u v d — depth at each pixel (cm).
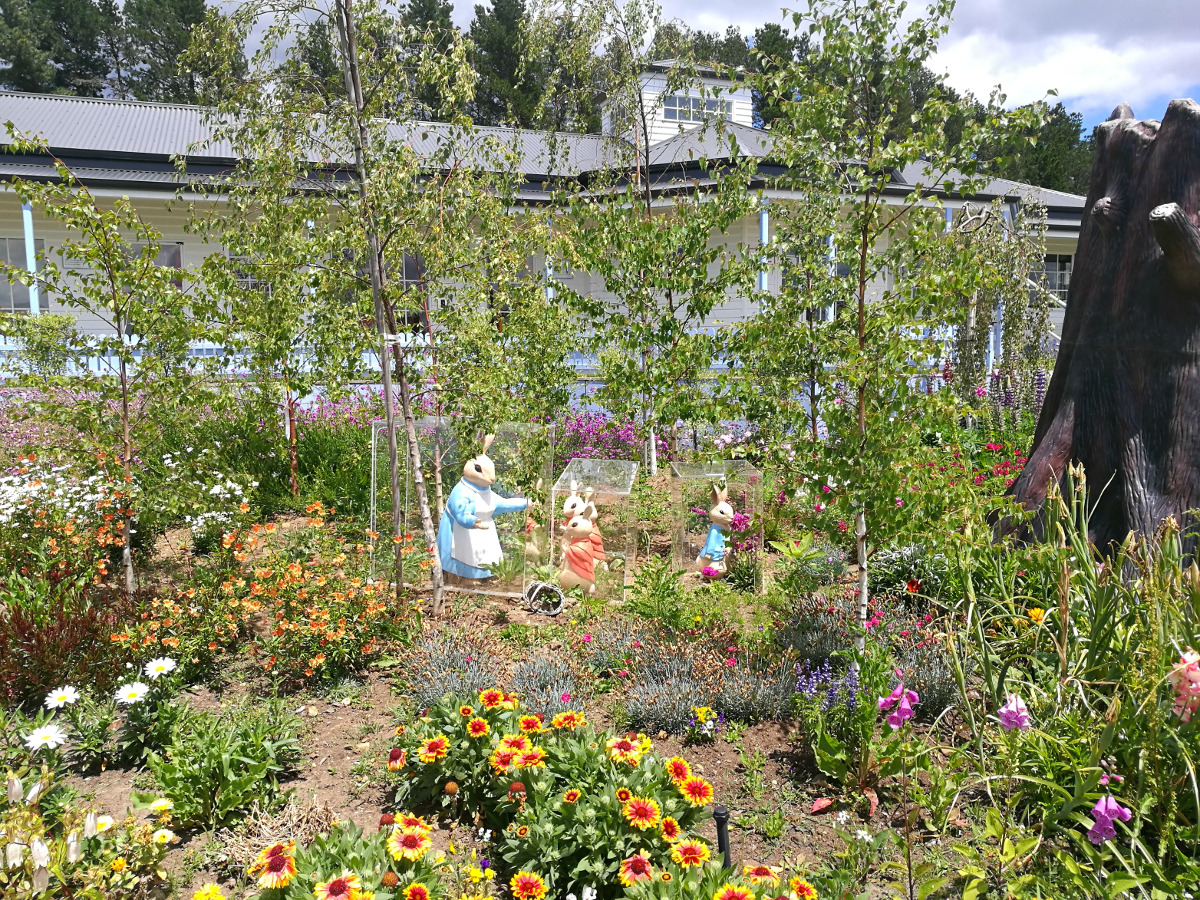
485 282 708
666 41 1009
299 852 291
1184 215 521
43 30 4834
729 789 397
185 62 602
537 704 450
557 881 314
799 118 453
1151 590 357
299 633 514
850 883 301
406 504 750
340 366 719
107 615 514
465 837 361
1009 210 1945
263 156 607
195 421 725
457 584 679
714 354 822
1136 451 566
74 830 287
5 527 605
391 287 632
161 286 627
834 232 492
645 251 837
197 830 367
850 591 623
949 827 356
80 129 1788
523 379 854
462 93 608
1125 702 341
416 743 389
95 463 622
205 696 498
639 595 623
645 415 912
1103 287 588
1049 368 1301
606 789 325
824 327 498
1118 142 596
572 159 1956
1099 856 286
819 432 562
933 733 429
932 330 484
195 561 720
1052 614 443
